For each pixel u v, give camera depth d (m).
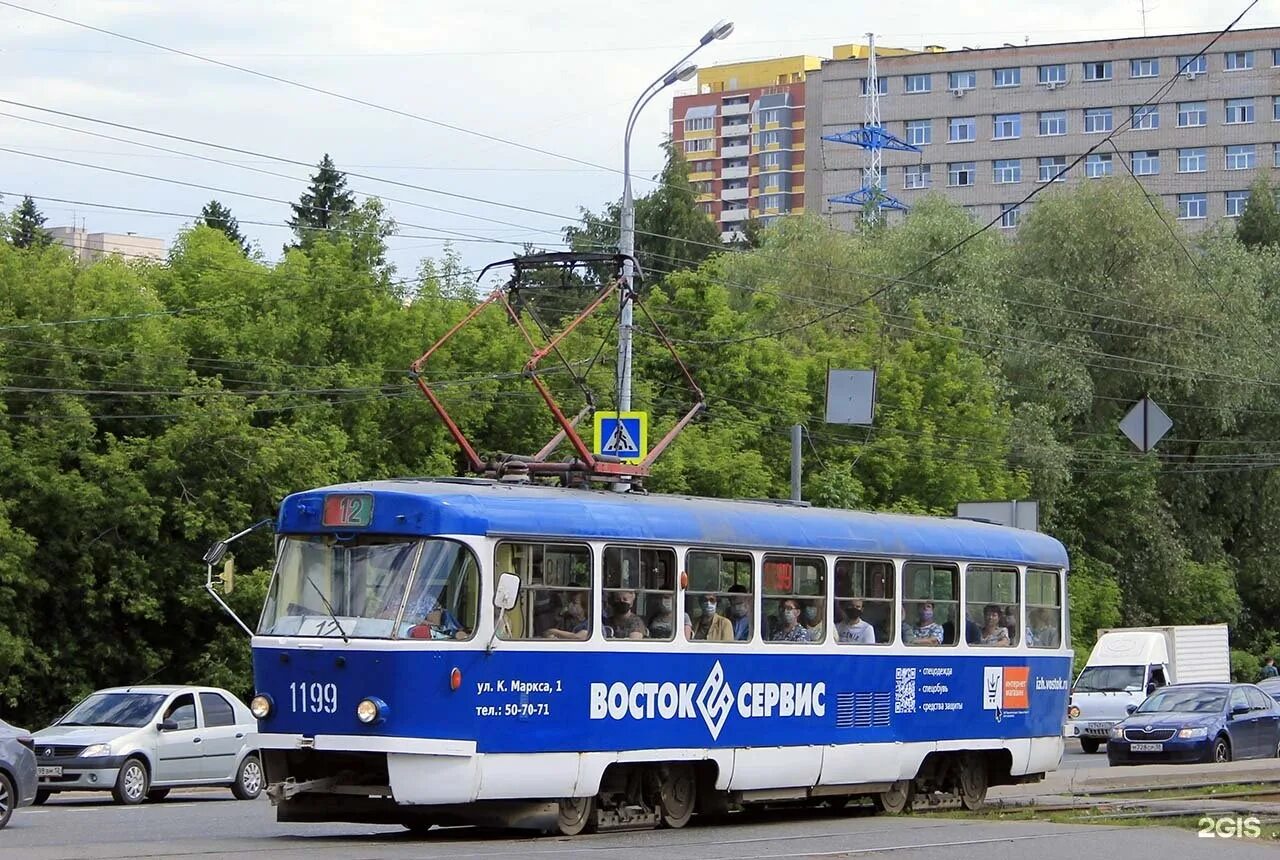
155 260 46.22
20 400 35.19
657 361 47.25
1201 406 61.34
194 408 35.34
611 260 22.33
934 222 61.53
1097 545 60.88
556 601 16.98
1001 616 22.75
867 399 40.88
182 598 34.91
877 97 122.31
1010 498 52.75
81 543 34.47
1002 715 22.50
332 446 37.34
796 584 19.69
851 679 20.19
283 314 39.78
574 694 17.02
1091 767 34.12
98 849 14.89
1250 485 64.56
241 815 21.48
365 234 41.75
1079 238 60.09
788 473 48.31
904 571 21.17
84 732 24.92
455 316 42.38
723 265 59.38
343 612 16.20
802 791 19.78
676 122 162.25
